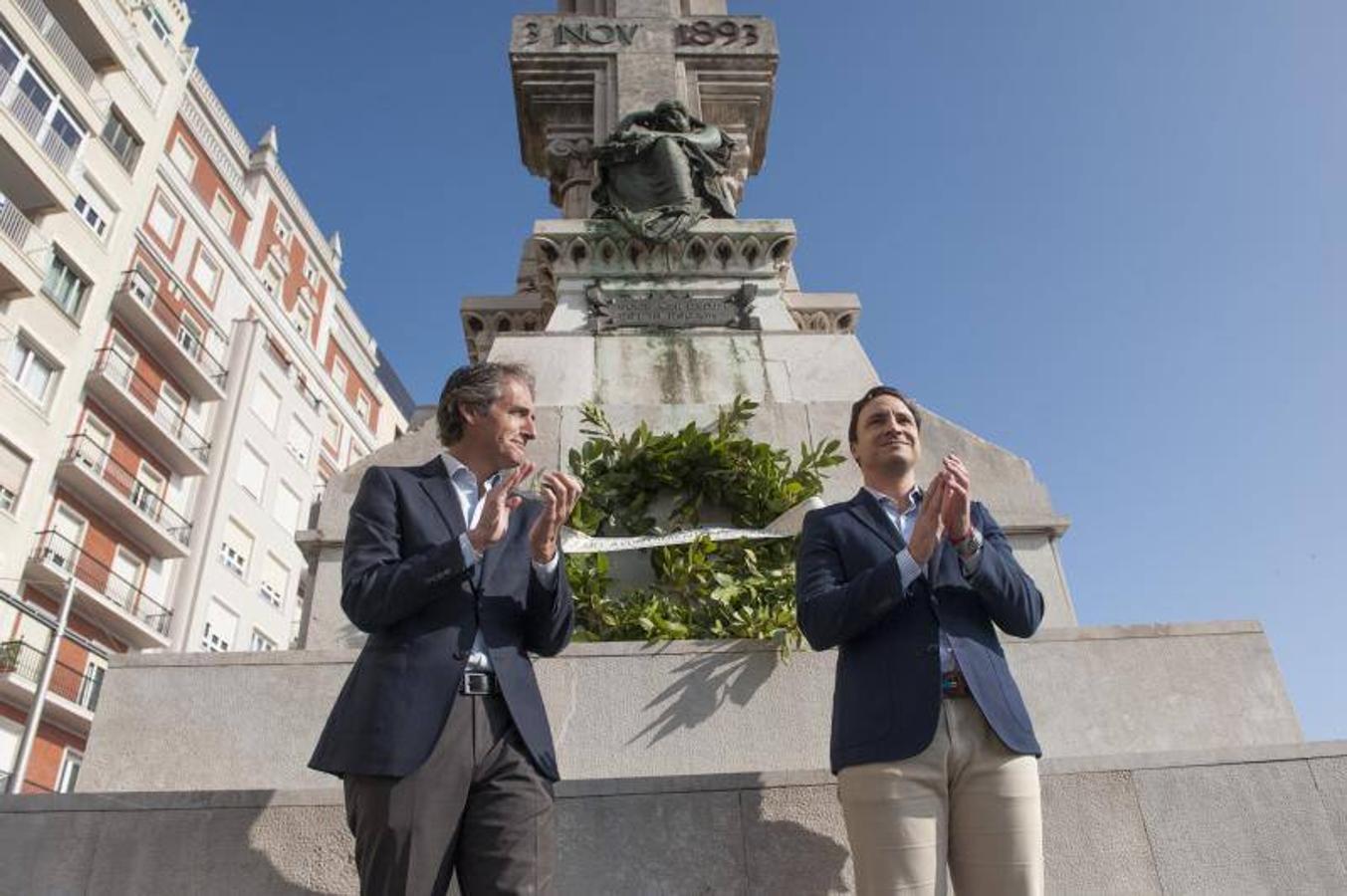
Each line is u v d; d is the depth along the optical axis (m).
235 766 3.40
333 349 38.78
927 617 2.50
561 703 3.52
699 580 4.11
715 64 8.08
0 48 20.55
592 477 4.55
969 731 2.39
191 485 27.50
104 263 24.05
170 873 2.69
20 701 20.45
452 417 2.67
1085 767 2.95
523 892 2.02
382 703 2.10
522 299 7.55
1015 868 2.29
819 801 2.85
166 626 25.39
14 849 2.70
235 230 32.25
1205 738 3.64
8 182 21.77
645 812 2.80
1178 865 2.83
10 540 20.48
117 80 25.08
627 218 6.13
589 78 7.94
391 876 1.95
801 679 3.59
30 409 21.36
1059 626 4.34
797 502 4.46
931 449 4.86
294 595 31.59
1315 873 2.83
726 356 5.54
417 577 2.16
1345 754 3.00
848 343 5.66
